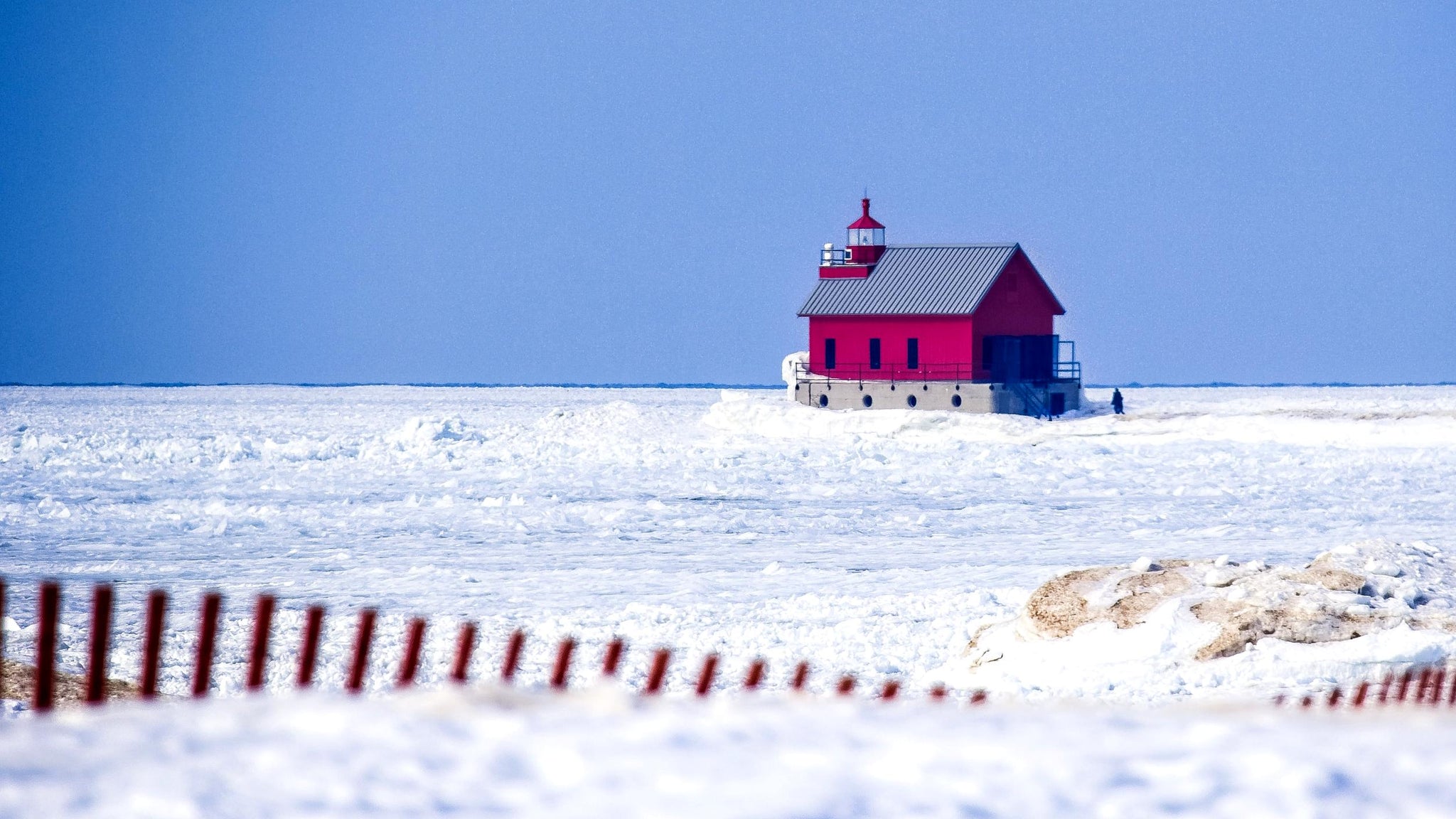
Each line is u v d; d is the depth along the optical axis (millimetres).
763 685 61625
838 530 123688
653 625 77688
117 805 15789
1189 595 64250
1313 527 121688
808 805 16719
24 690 48438
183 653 67938
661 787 17453
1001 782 18062
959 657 66375
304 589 91312
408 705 22203
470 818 15922
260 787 16859
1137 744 20531
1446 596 64938
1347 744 20516
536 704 22812
